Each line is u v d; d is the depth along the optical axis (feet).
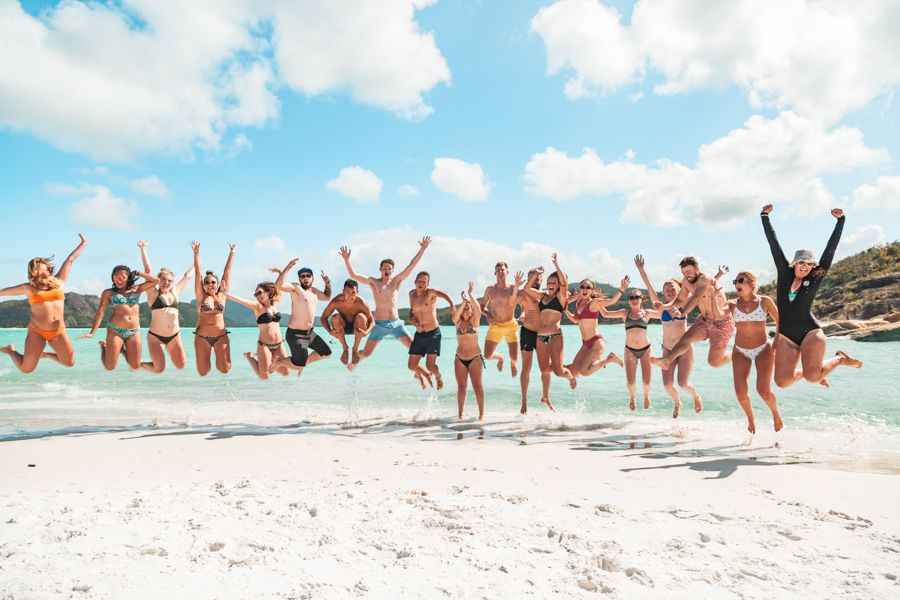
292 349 32.99
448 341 120.06
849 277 286.46
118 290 29.73
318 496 14.71
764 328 24.41
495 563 9.92
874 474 18.89
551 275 33.24
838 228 22.36
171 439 26.02
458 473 18.78
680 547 10.97
